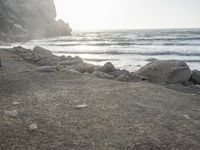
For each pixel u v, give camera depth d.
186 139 5.81
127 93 9.95
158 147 5.36
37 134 5.92
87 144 5.43
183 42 57.09
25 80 12.59
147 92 10.28
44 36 118.44
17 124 6.51
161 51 37.22
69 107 7.96
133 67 23.59
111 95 9.54
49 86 11.22
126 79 14.44
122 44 57.47
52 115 7.20
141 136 5.86
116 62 27.41
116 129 6.25
